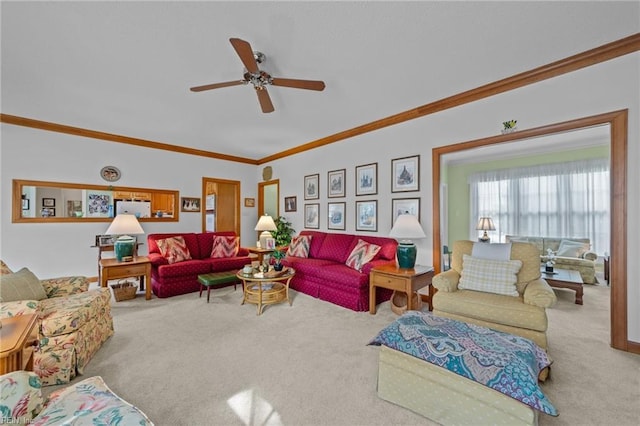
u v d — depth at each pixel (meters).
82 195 4.62
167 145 5.25
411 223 3.19
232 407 1.61
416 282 2.99
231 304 3.52
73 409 1.02
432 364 1.52
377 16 1.92
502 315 2.15
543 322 2.01
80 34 2.08
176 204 5.40
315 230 5.13
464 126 3.21
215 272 4.12
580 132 4.54
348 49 2.29
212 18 1.93
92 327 2.17
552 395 1.71
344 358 2.16
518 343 1.56
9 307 1.58
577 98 2.49
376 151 4.15
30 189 4.61
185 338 2.52
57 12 1.85
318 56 2.39
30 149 3.99
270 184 6.30
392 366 1.66
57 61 2.45
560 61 2.50
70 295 2.43
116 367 2.03
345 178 4.61
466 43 2.23
